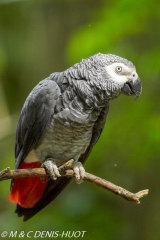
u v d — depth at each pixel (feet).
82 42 37.47
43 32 46.68
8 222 40.16
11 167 40.86
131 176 40.60
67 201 40.16
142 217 40.65
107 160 39.75
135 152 37.45
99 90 25.32
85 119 25.91
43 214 39.96
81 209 39.47
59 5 45.75
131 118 38.27
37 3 45.32
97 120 27.37
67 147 27.07
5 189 41.29
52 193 29.58
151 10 37.50
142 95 39.37
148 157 37.11
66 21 45.88
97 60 25.57
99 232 38.17
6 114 45.39
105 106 26.86
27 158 28.14
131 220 40.52
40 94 26.18
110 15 37.99
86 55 37.09
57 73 27.14
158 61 37.42
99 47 37.32
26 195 28.58
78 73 25.63
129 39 39.73
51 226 38.47
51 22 46.26
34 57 46.88
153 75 37.76
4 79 46.93
